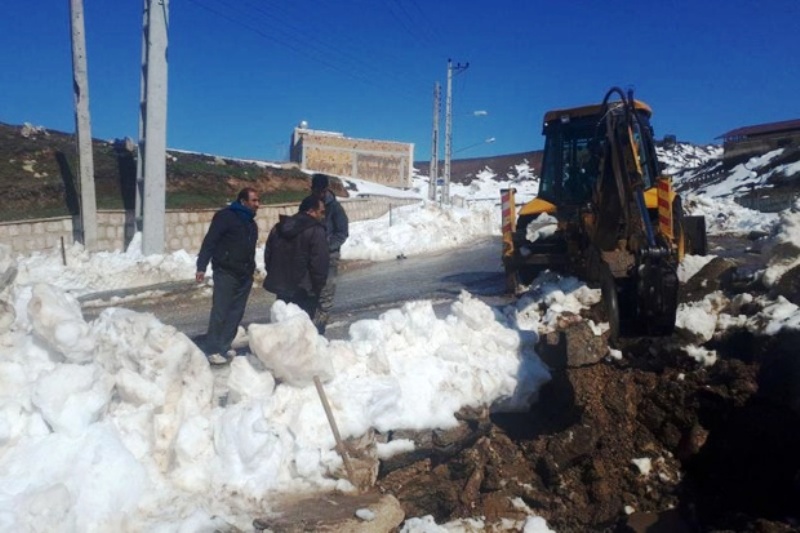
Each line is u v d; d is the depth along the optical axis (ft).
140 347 15.65
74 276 49.06
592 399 21.34
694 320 22.47
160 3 53.72
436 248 73.72
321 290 24.02
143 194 55.16
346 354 19.16
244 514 14.61
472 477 18.88
